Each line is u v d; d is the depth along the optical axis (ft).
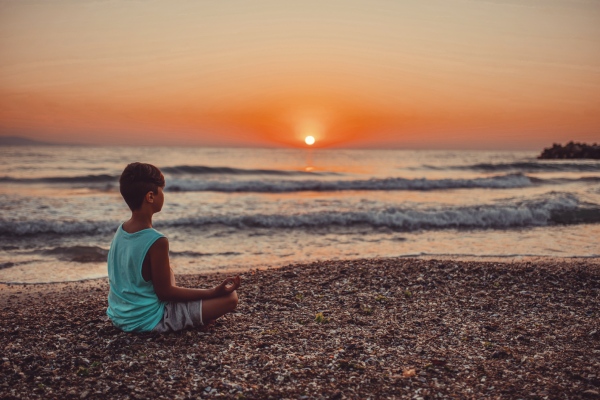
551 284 22.02
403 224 45.09
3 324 15.89
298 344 14.12
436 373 12.23
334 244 36.40
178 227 42.45
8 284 24.75
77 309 18.07
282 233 40.83
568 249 34.40
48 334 14.70
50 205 53.52
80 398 10.64
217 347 13.56
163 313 14.11
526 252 33.24
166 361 12.51
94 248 33.53
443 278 22.72
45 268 28.60
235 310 17.46
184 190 74.28
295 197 66.23
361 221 45.44
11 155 183.21
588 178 95.96
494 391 11.19
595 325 16.35
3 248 34.06
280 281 22.13
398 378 11.91
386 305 18.56
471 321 16.72
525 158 226.38
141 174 13.16
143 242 13.21
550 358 13.24
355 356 13.29
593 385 11.44
